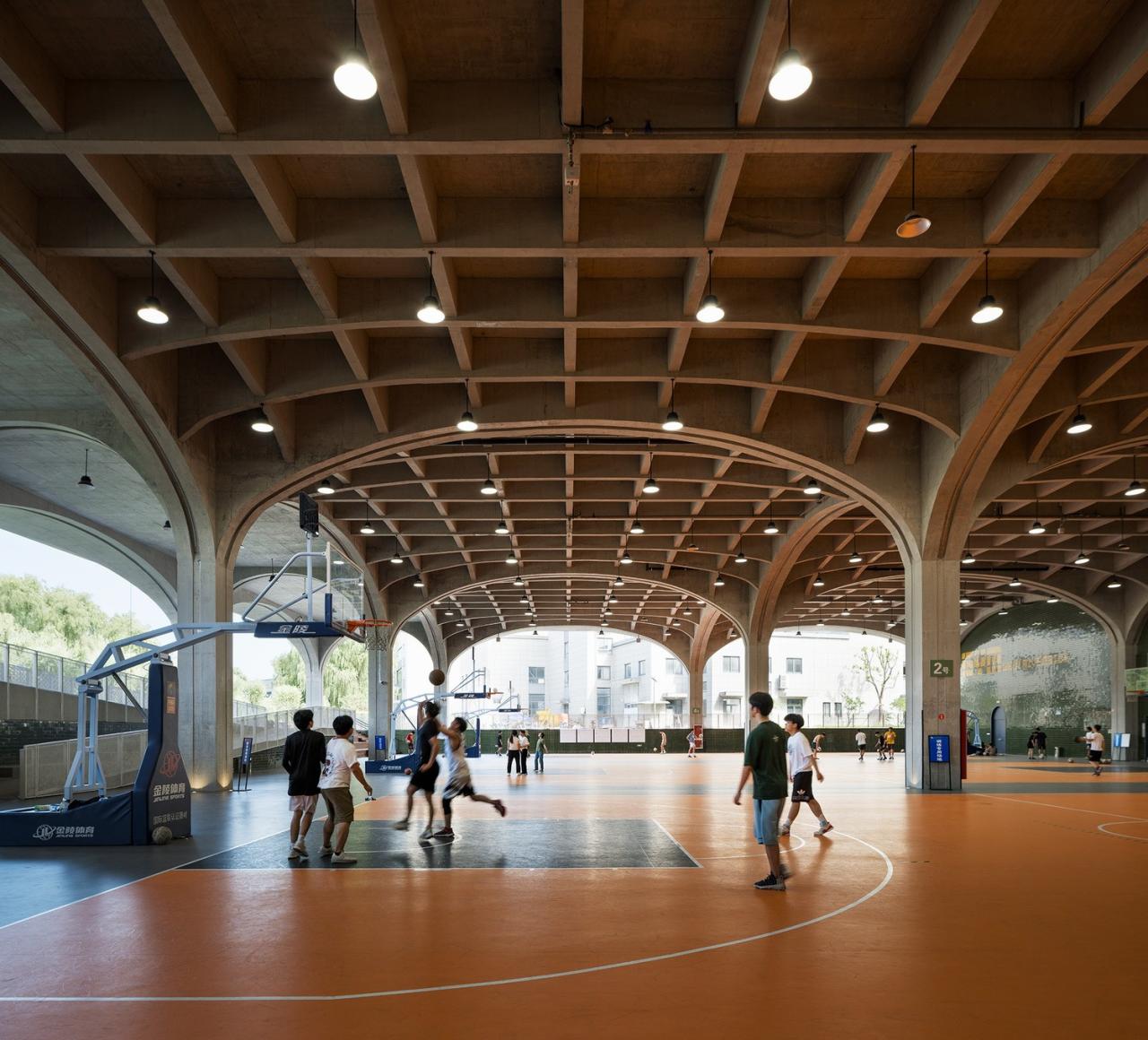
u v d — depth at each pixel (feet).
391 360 59.26
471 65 32.76
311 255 42.37
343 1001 19.45
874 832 49.26
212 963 22.49
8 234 39.88
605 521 103.65
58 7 30.04
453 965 22.22
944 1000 19.66
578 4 26.45
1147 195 38.55
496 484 85.56
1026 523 107.55
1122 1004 19.40
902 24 30.89
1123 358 55.21
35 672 95.14
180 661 72.23
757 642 133.08
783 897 30.68
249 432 72.43
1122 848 43.21
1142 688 138.82
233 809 61.21
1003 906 29.50
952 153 38.09
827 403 71.61
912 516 72.69
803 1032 17.60
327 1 29.35
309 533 72.54
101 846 43.42
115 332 51.60
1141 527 108.27
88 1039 17.26
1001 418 58.95
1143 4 29.84
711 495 91.35
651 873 35.55
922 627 73.51
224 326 50.88
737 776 102.83
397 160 37.60
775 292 50.01
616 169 39.32
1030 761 144.05
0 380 63.77
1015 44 32.35
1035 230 42.09
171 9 27.73
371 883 33.47
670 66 32.96
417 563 126.11
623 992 20.01
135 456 69.72
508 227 41.52
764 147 33.81
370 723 132.98
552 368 58.44
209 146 33.65
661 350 58.75
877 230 41.68
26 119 33.58
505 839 45.85
